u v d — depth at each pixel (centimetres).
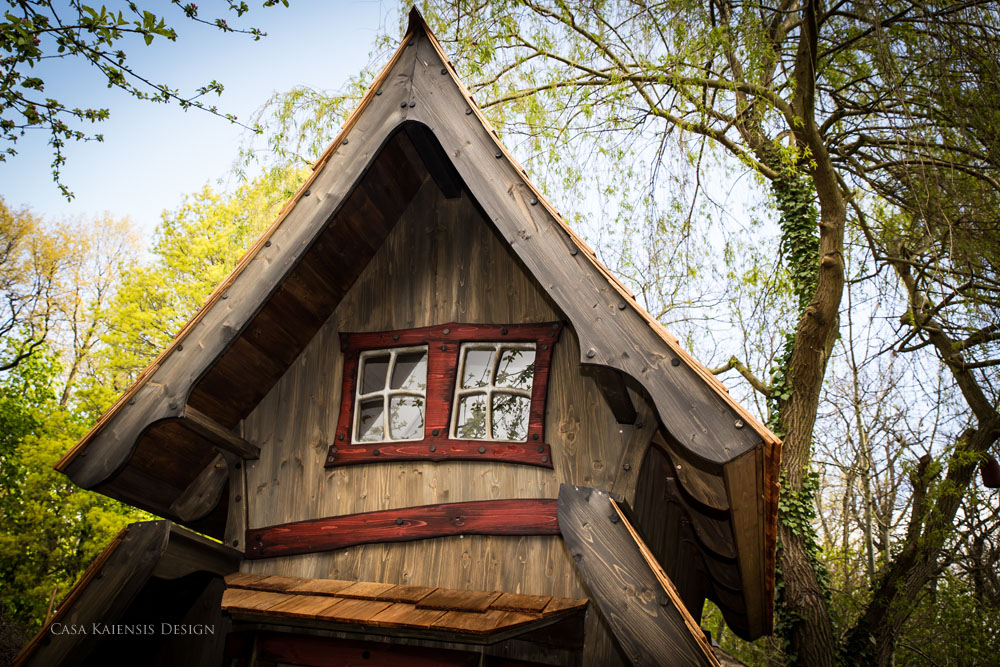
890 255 1043
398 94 418
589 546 318
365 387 457
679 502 485
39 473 1417
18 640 1038
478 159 387
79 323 2194
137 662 426
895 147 886
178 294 1795
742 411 297
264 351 442
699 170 906
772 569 376
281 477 438
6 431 1502
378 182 452
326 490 428
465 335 441
